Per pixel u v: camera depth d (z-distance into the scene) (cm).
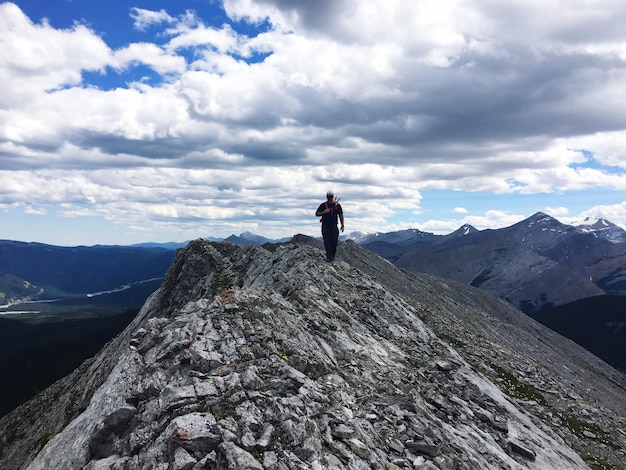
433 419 1320
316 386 1288
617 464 2206
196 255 5647
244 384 1153
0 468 4672
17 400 15462
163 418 1034
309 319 1894
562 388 3045
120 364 1322
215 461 891
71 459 1041
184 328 1452
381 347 1997
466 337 3653
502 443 1521
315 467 923
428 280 8938
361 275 3316
